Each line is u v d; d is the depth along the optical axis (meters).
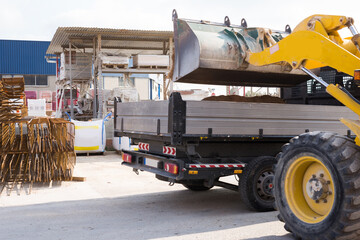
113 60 20.47
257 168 5.34
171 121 4.83
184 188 7.44
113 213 5.44
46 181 7.92
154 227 4.68
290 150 4.00
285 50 4.59
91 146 12.28
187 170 5.04
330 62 4.00
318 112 5.79
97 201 6.25
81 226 4.73
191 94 21.17
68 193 6.88
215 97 6.43
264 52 5.01
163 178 6.39
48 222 4.93
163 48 23.19
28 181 7.83
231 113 5.10
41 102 21.70
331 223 3.49
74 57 22.03
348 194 3.37
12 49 41.47
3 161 7.73
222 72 5.98
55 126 8.05
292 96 7.44
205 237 4.24
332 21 4.27
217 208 5.77
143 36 21.84
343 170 3.40
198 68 5.64
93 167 10.05
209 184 5.27
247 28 6.11
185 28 5.84
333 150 3.52
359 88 6.16
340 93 3.91
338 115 6.01
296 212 3.94
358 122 3.69
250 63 5.32
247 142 5.68
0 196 6.58
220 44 5.68
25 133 9.99
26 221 4.97
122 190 7.20
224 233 4.40
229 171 5.28
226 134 5.08
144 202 6.19
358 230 3.43
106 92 22.45
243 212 5.49
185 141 4.97
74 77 21.94
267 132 5.36
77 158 11.83
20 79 7.98
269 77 6.49
